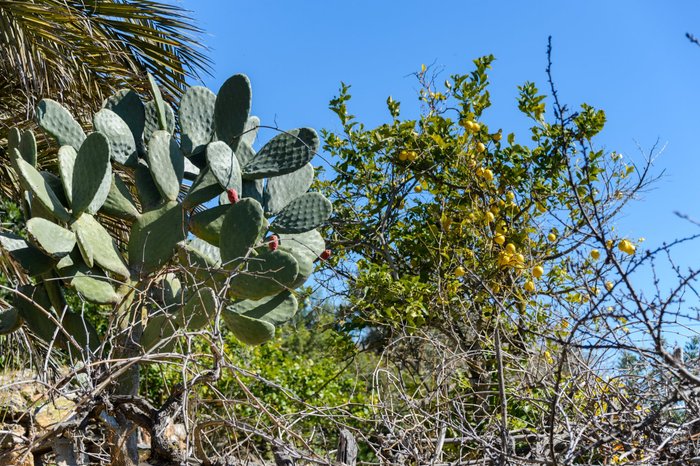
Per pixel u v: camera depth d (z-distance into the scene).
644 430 2.73
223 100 3.87
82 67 6.28
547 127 5.24
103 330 7.04
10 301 6.41
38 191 3.23
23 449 2.83
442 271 4.89
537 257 4.25
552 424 2.54
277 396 6.50
